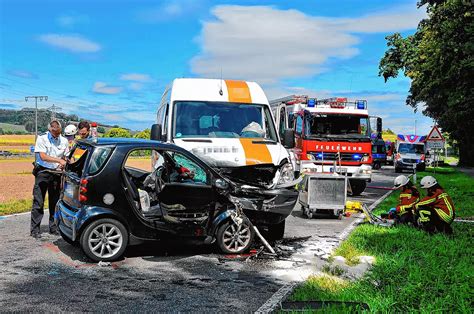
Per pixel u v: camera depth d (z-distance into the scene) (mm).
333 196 12930
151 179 8805
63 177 8531
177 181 8797
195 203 8305
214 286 6551
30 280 6652
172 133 10219
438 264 7324
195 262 7875
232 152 9445
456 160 100250
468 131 30078
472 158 56031
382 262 7477
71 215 7746
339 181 12930
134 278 6875
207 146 9531
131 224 7805
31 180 28766
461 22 25297
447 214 10109
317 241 9758
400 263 7340
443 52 26031
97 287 6402
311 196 12898
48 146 9375
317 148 18516
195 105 10695
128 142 8055
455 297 5742
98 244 7652
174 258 8125
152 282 6695
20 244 8820
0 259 7734
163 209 8227
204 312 5520
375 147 47656
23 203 14492
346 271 7258
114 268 7402
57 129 9438
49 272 7070
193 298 6023
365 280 6531
